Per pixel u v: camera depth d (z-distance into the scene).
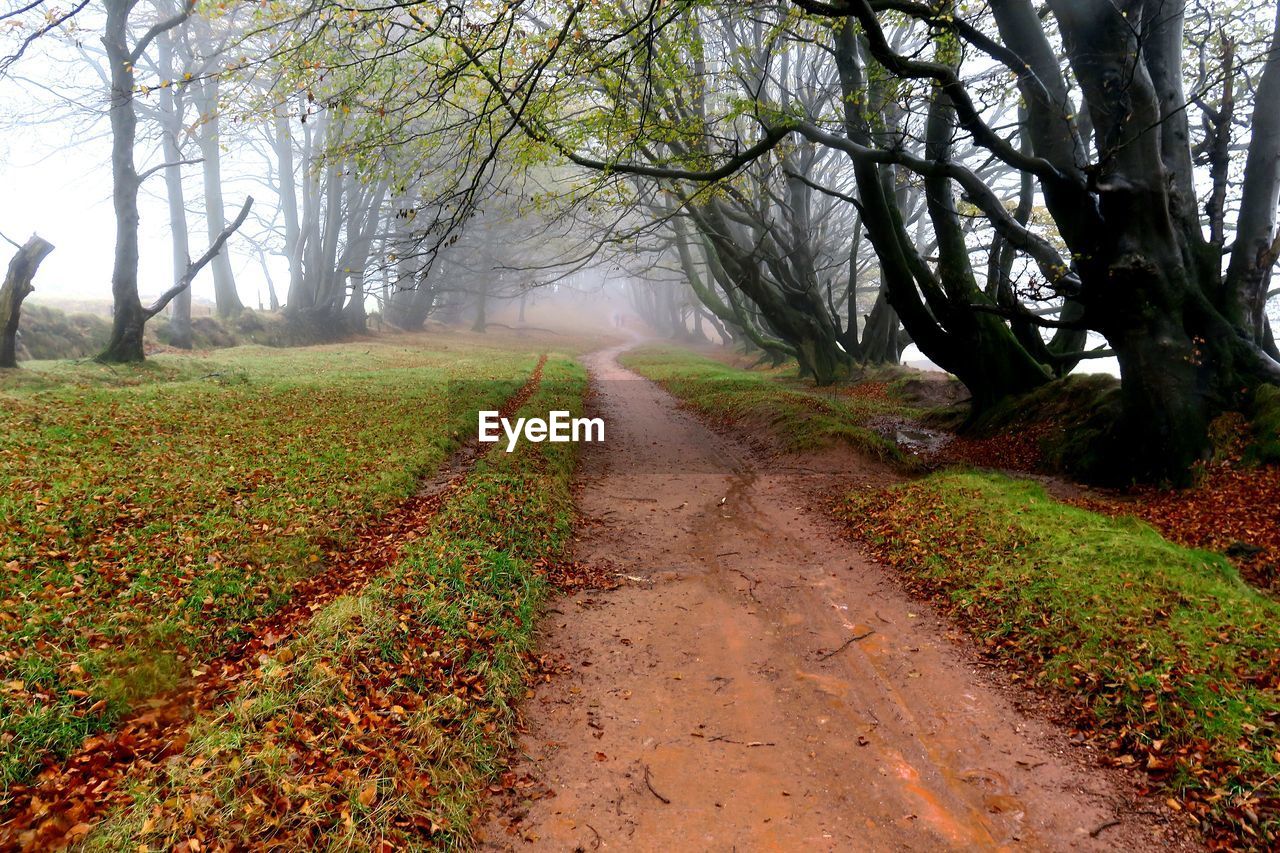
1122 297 11.08
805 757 4.73
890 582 7.65
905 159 12.00
